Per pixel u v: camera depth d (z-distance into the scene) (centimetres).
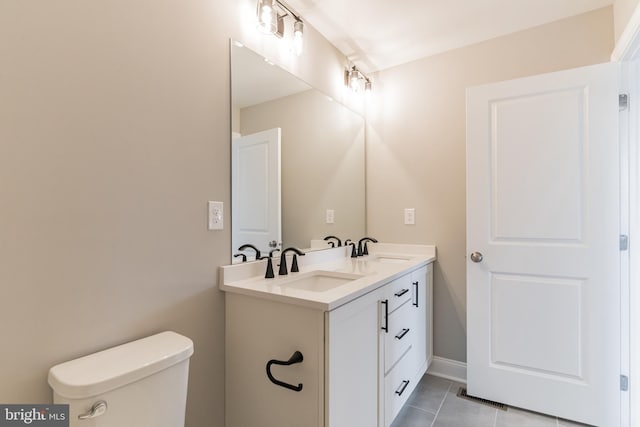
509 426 175
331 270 178
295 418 124
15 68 88
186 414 132
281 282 151
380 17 195
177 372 107
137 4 114
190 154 132
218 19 143
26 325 90
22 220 89
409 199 246
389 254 242
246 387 138
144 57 116
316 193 208
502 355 194
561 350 180
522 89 188
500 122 194
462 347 226
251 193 160
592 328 172
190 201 132
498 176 195
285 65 183
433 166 237
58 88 95
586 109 173
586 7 185
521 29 206
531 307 187
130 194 112
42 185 92
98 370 93
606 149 169
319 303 115
